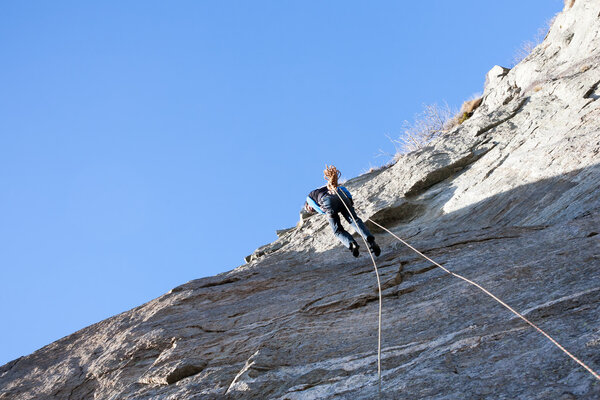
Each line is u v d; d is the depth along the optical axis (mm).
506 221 8094
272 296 7754
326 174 7922
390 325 5734
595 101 9281
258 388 5070
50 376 7734
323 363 5266
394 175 11133
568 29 12750
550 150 8742
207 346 6609
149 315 8484
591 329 3896
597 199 6941
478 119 11617
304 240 10406
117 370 7039
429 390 3898
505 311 4941
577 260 5422
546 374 3543
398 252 8016
